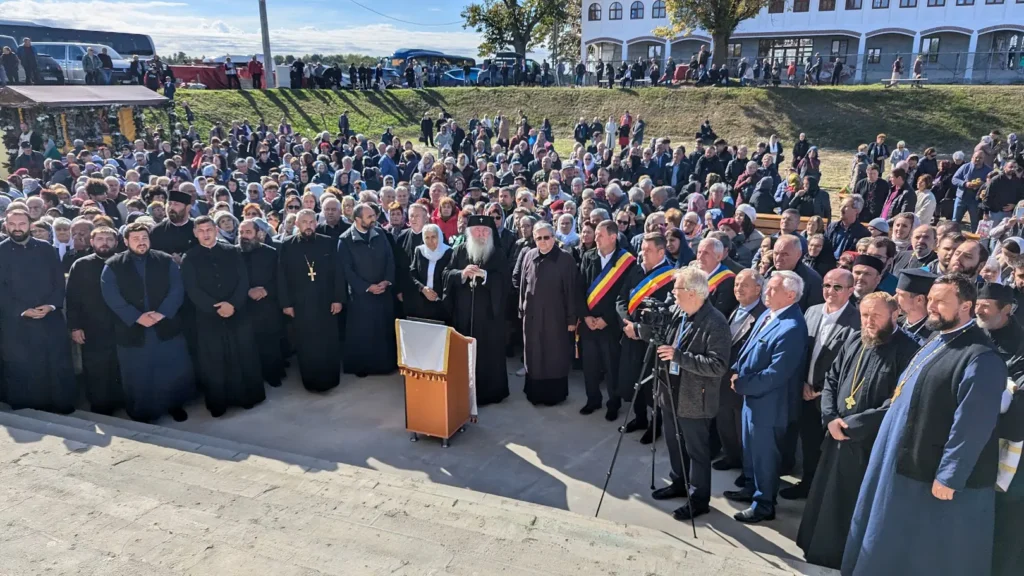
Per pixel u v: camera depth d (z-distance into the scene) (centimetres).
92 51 2267
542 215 884
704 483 454
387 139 2159
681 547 380
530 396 648
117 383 626
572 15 4803
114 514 376
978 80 2977
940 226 619
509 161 1680
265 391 674
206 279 603
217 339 610
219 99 2784
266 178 1308
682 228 729
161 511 381
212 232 605
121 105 1997
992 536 331
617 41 3988
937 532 331
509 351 786
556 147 2522
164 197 901
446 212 819
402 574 321
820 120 2531
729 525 450
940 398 325
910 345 377
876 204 1139
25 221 595
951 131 2345
